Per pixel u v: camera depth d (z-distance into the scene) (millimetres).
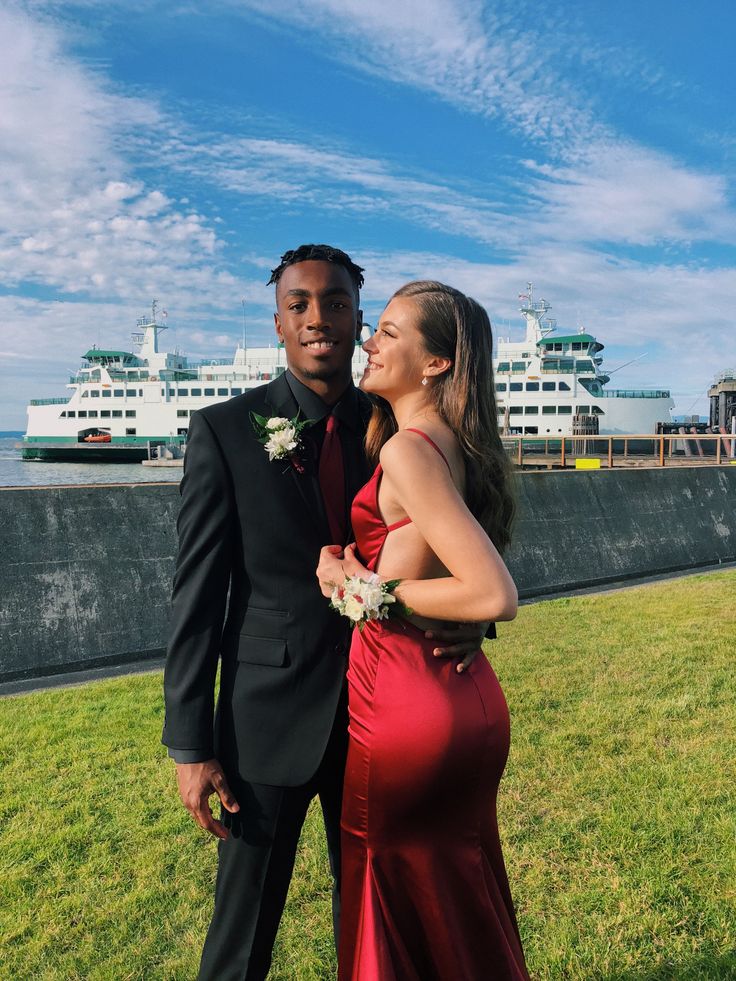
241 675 1657
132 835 2713
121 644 4957
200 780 1570
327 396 1763
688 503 9406
